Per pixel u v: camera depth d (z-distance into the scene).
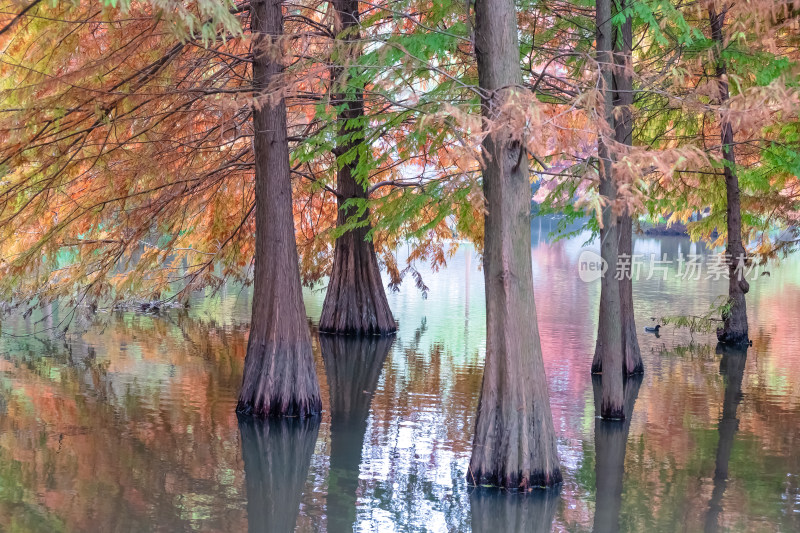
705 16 14.30
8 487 8.63
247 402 12.15
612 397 11.95
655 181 16.06
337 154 19.19
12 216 13.25
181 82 13.32
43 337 19.05
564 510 8.21
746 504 8.37
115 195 14.80
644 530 7.65
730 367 16.06
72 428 11.09
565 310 24.19
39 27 10.90
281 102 12.14
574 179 9.14
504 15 8.63
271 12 11.72
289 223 12.38
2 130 10.77
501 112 7.56
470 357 17.09
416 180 20.47
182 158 15.81
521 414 8.89
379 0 15.94
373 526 7.73
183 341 18.61
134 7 11.28
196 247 21.95
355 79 11.20
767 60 12.61
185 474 9.27
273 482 9.05
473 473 8.98
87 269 17.34
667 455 10.17
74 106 11.32
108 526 7.57
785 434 11.10
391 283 26.45
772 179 19.56
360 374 15.28
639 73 13.49
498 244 8.87
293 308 12.22
